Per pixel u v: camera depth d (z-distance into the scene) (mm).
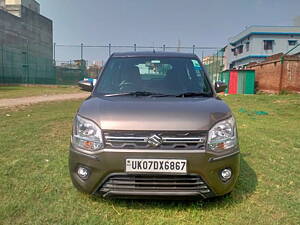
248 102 15016
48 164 4164
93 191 2766
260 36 44062
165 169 2607
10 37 36375
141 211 2863
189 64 4000
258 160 4598
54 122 7684
